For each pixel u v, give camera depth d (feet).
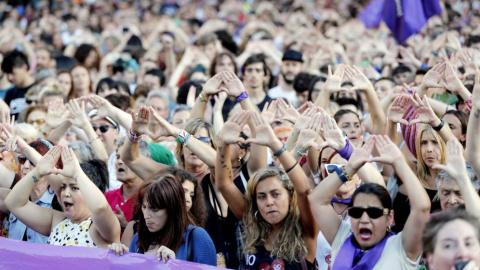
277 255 48.24
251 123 56.75
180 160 59.52
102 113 62.34
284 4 198.08
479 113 48.60
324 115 49.42
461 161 42.63
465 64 69.82
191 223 49.75
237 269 54.39
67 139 73.77
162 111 80.02
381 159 44.52
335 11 176.55
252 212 49.70
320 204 46.78
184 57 103.35
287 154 48.32
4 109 63.98
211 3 202.28
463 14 155.22
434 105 61.62
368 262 43.96
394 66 98.58
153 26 165.48
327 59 109.81
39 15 185.68
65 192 51.03
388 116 54.13
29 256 48.01
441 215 37.52
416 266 43.68
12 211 51.93
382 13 92.73
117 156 58.54
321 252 51.08
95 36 165.99
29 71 101.09
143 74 104.22
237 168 57.72
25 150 54.44
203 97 59.93
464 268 36.40
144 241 47.55
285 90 95.35
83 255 46.96
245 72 87.66
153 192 46.09
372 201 44.32
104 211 49.16
